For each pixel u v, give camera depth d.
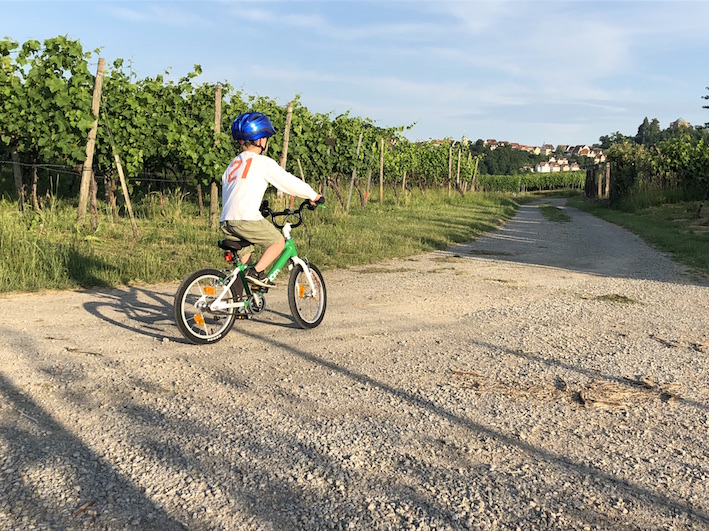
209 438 2.94
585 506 2.41
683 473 2.71
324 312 5.46
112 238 9.87
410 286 7.52
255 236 4.66
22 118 10.49
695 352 4.77
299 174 17.39
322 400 3.52
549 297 7.05
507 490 2.52
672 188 28.98
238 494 2.43
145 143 12.77
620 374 4.15
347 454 2.81
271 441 2.93
